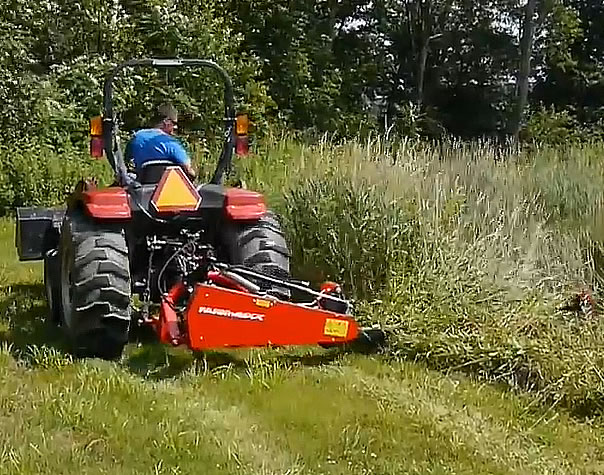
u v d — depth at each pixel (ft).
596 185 32.99
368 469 14.39
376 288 24.11
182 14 66.59
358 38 113.09
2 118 50.42
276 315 18.04
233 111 21.40
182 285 18.80
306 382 18.28
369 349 20.83
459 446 15.23
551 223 29.66
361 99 105.60
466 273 23.52
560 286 23.93
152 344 20.36
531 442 15.83
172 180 19.58
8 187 45.55
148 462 14.29
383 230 24.08
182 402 16.80
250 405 16.97
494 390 18.57
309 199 25.35
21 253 23.85
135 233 20.20
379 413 16.57
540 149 43.93
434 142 41.86
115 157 20.76
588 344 19.63
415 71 113.60
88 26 61.93
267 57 90.48
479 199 28.09
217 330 17.71
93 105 56.54
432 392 18.11
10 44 50.90
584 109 113.91
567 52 113.80
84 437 15.14
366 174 26.40
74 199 20.40
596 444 15.94
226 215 20.16
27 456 14.23
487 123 116.06
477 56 116.26
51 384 17.63
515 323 21.12
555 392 17.87
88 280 18.57
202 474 13.93
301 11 96.43
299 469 14.21
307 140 46.80
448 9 112.16
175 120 22.24
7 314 23.68
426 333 20.86
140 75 61.21
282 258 20.48
